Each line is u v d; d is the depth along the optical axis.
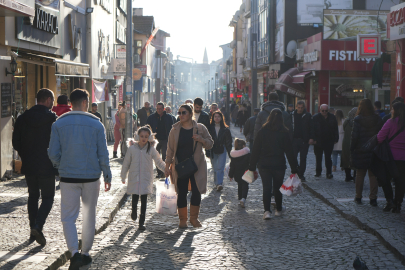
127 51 18.30
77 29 20.89
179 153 7.88
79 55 21.73
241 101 58.94
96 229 7.32
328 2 34.25
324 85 27.28
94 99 23.34
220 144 11.45
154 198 10.49
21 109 14.89
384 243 6.75
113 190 10.84
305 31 34.53
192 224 7.91
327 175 13.09
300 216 8.72
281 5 35.19
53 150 5.55
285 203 9.96
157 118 13.76
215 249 6.61
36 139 6.45
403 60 16.11
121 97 36.78
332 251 6.50
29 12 11.34
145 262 6.00
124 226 7.96
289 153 8.47
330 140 12.97
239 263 5.98
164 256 6.27
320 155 13.31
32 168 6.41
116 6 33.09
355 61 26.47
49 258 5.64
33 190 6.59
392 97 17.47
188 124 7.91
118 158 18.62
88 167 5.59
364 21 27.45
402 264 5.93
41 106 6.60
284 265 5.90
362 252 6.45
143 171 7.80
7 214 8.02
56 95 17.91
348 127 12.25
